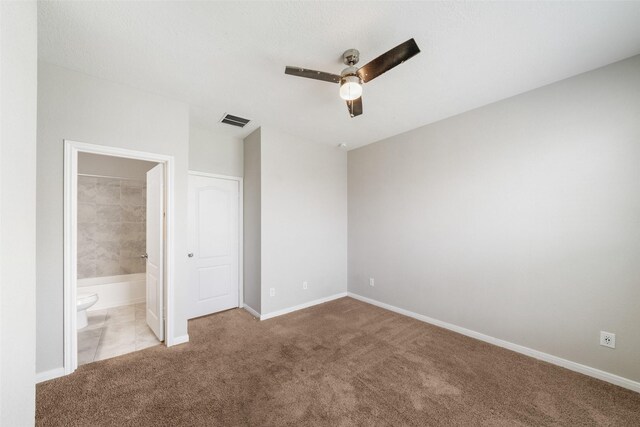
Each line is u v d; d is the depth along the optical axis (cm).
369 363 222
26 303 112
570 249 214
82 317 295
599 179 201
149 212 285
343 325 304
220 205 352
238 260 367
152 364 218
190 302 324
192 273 326
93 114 213
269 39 172
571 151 214
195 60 194
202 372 207
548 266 226
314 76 179
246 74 212
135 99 233
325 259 397
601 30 162
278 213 341
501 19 153
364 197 400
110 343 255
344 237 425
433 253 309
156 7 144
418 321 317
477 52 184
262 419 159
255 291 336
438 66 200
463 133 282
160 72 209
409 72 208
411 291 333
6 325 93
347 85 173
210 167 341
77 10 145
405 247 340
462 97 249
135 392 182
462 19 153
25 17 111
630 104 189
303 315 337
